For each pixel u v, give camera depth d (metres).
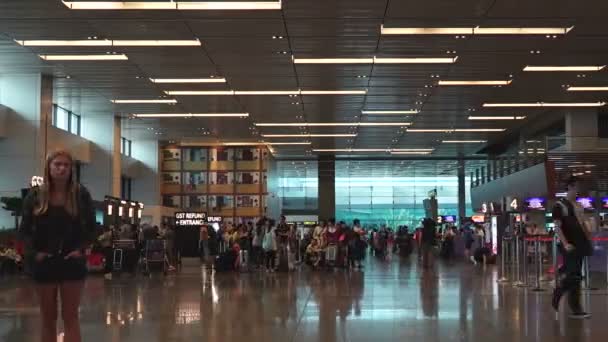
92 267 20.36
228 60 20.02
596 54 19.39
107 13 15.56
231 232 23.62
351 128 33.56
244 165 42.25
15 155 22.30
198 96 25.58
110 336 7.91
